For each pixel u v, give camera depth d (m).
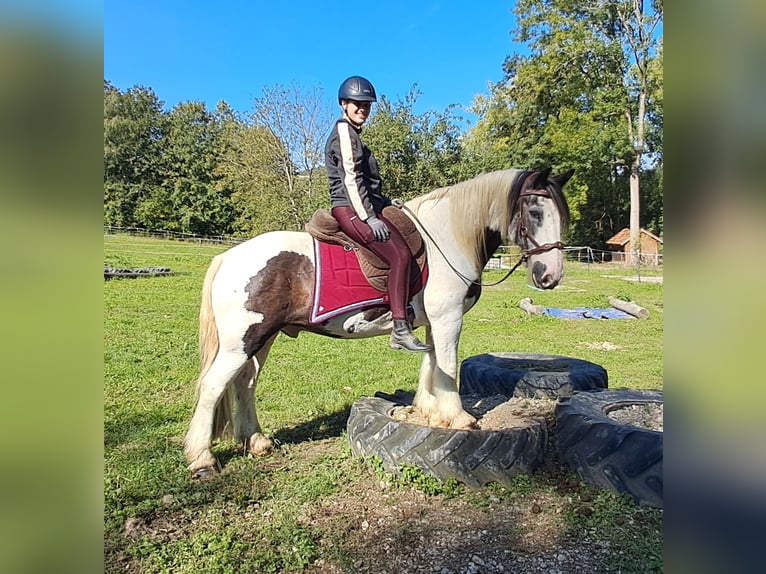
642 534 2.45
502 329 9.16
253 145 20.14
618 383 5.50
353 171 2.89
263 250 3.08
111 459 3.36
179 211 40.75
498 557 2.32
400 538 2.48
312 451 3.60
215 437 3.35
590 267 25.39
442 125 20.83
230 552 2.36
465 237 3.20
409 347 2.96
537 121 30.30
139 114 43.03
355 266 3.08
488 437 2.98
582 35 26.95
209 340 3.16
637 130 28.33
